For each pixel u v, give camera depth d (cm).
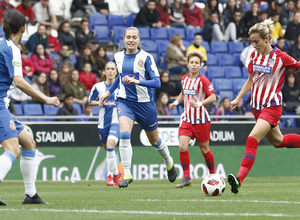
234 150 3834
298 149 4009
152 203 1595
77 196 2017
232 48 5091
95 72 4456
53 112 4103
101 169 3628
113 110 2950
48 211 1355
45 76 4125
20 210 1384
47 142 3531
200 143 2677
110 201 1709
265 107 1909
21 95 4053
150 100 2267
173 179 2509
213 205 1497
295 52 5066
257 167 3931
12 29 1449
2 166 1401
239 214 1256
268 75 1898
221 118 4162
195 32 5094
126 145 2278
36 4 4653
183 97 2709
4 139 1433
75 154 3581
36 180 3497
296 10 5334
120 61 2258
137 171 3672
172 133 3719
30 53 4297
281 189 2458
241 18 5156
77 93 4134
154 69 2217
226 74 4878
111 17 4934
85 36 4631
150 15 4919
